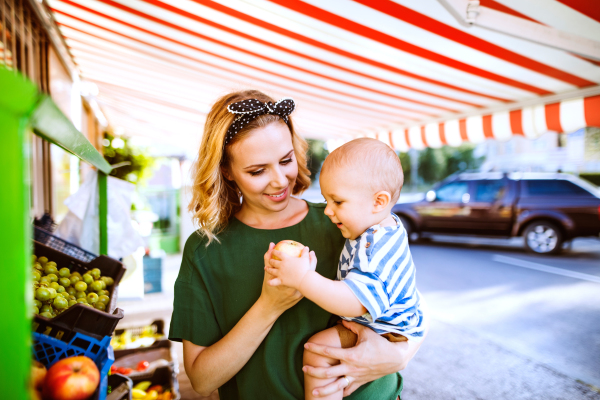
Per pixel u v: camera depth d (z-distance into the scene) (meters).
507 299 5.64
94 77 5.80
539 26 2.30
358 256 1.19
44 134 0.70
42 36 3.65
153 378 2.75
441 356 4.00
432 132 5.11
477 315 5.06
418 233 9.82
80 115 5.82
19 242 0.49
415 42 2.87
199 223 1.30
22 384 0.50
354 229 1.28
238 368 1.17
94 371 0.87
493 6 2.25
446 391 3.38
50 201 3.47
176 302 1.29
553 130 3.71
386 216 1.32
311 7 2.49
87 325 1.02
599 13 2.19
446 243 10.09
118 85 5.99
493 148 27.20
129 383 1.62
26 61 3.09
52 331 1.00
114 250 2.33
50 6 3.35
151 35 3.52
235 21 2.88
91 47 4.36
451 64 3.25
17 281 0.49
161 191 9.38
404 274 1.24
